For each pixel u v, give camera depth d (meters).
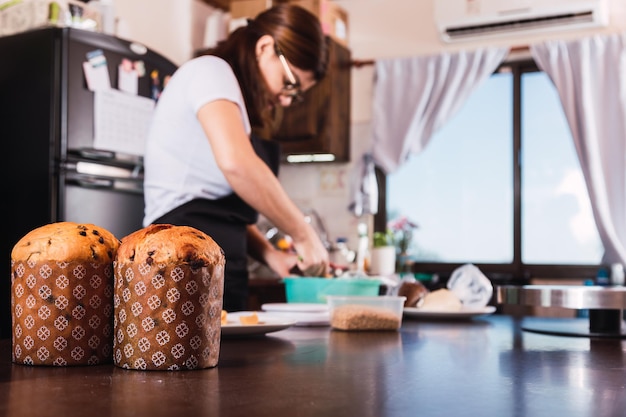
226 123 1.49
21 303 0.78
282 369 0.79
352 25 4.70
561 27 4.13
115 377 0.71
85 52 2.92
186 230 0.78
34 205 2.84
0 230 2.92
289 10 1.67
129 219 3.11
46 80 2.85
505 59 4.39
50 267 0.77
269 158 1.97
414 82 4.43
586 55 4.05
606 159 4.01
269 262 1.87
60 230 0.79
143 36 4.05
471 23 4.27
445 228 4.54
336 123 4.39
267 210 1.58
